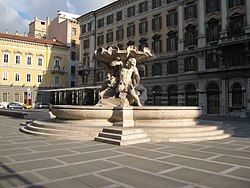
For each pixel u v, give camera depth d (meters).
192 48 37.84
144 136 10.07
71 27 67.12
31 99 57.72
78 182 5.13
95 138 10.09
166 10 42.00
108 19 53.03
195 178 5.45
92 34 56.09
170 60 40.78
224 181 5.27
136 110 11.80
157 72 42.66
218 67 34.28
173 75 39.97
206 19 36.50
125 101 13.94
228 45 32.56
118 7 50.56
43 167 6.20
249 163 6.78
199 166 6.43
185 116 12.38
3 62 54.19
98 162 6.70
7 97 54.53
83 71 57.34
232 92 33.16
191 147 8.99
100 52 14.30
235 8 33.50
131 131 9.85
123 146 8.91
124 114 11.51
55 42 63.09
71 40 66.88
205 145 9.48
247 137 12.09
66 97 51.53
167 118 11.98
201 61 36.03
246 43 31.12
